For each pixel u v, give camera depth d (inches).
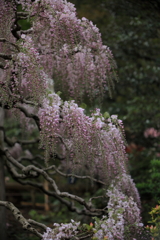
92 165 70.9
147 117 171.6
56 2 73.9
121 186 84.2
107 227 69.3
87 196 163.3
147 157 156.3
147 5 133.0
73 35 75.0
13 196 203.6
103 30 174.7
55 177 185.5
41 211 182.9
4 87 69.7
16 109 76.4
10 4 71.9
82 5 179.2
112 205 78.5
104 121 74.0
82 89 86.2
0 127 103.0
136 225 74.8
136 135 178.2
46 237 68.5
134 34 168.4
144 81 181.2
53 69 86.7
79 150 67.5
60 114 71.2
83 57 83.0
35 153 195.0
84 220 142.1
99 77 82.7
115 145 72.9
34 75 66.1
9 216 155.3
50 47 81.7
